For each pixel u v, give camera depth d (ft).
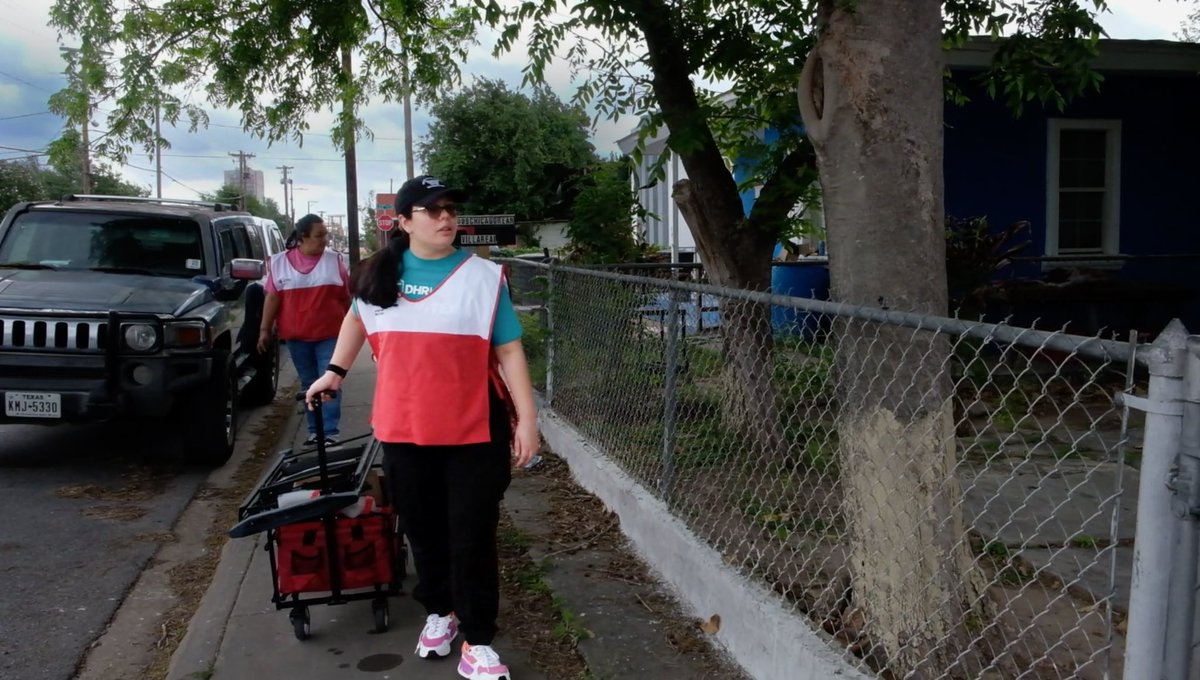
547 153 110.22
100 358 21.83
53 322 21.71
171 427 28.53
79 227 26.86
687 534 14.40
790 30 21.44
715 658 12.48
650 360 16.89
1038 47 21.49
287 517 12.59
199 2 28.17
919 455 10.59
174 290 24.27
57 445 26.37
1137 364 6.77
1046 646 10.74
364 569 13.39
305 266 22.86
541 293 25.30
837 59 10.98
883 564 10.71
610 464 18.80
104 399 21.75
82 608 15.40
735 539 13.98
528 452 11.40
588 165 28.45
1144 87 36.70
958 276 31.24
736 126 22.26
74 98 27.81
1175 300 33.37
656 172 21.54
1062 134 36.65
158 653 13.92
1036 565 13.39
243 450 26.23
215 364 23.54
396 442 11.62
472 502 11.62
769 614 11.50
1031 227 36.52
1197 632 6.71
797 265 36.63
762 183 22.27
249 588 15.52
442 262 11.66
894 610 10.61
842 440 11.47
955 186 35.73
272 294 23.22
